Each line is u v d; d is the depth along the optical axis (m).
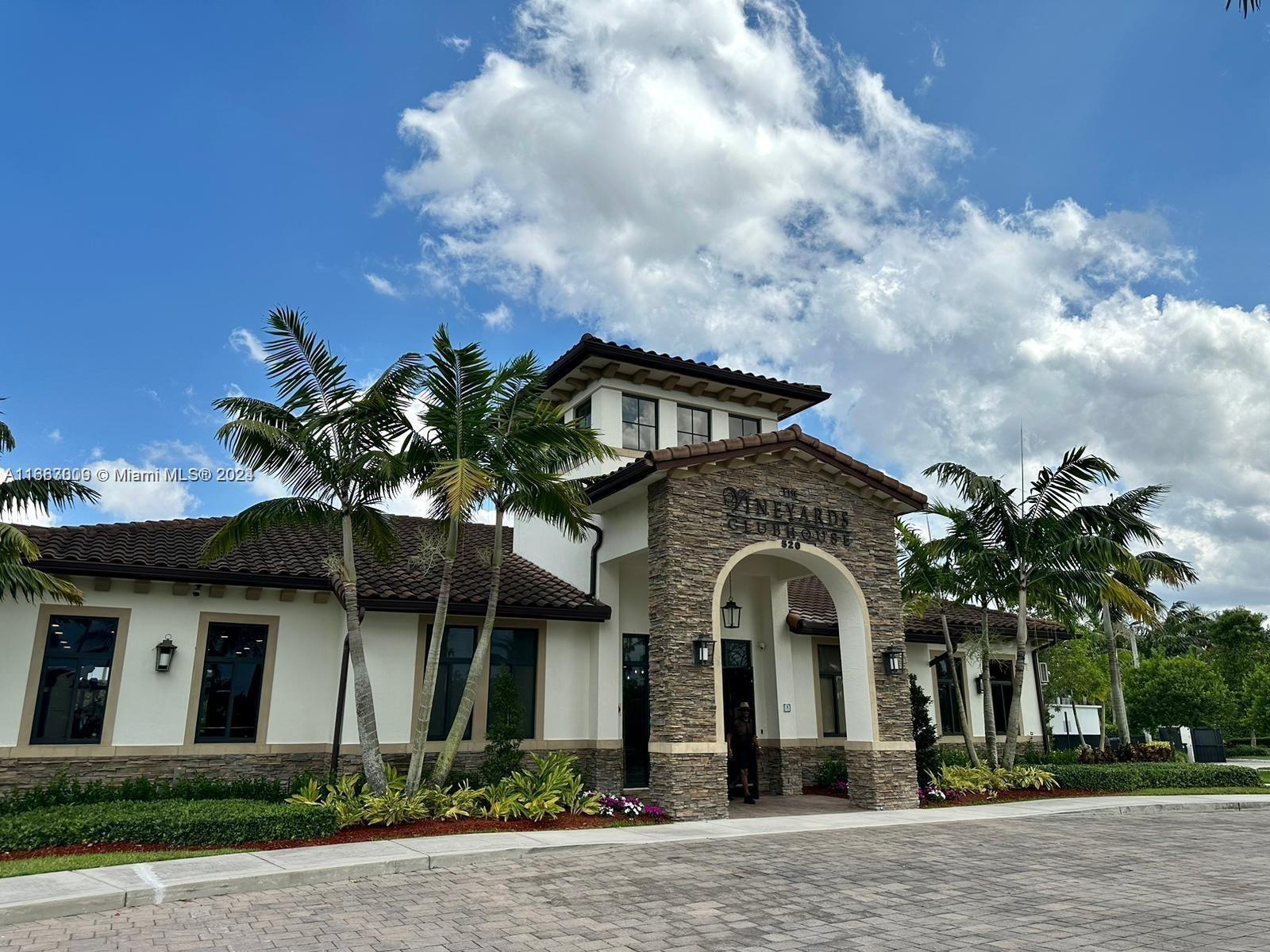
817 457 17.91
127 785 14.59
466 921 8.23
